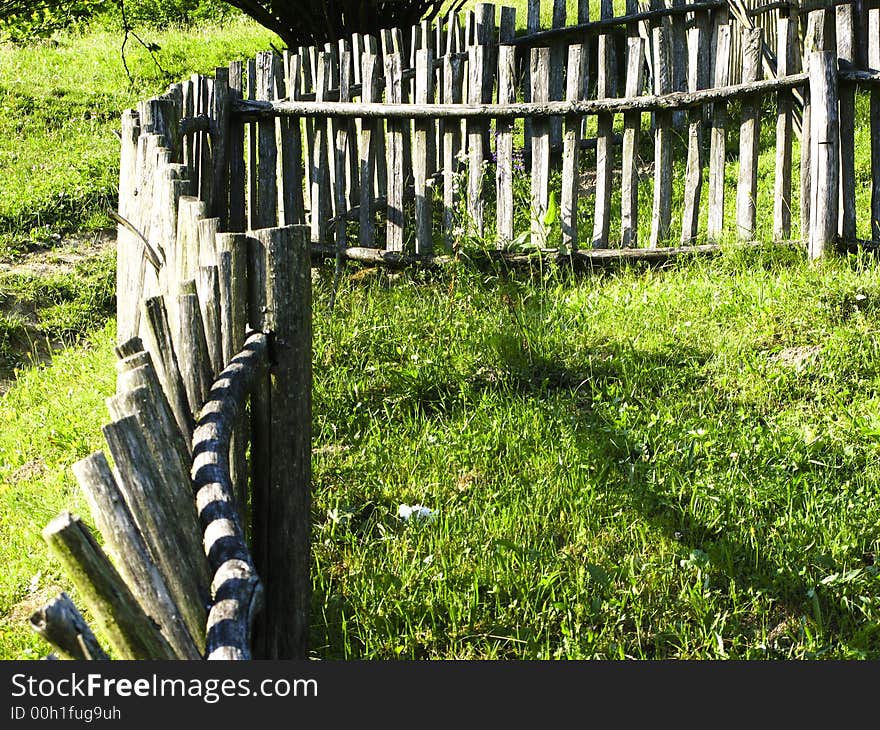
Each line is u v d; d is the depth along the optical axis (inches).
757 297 223.3
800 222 273.7
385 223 309.3
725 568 143.6
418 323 227.3
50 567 161.0
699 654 132.0
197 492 95.0
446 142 277.6
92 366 240.2
